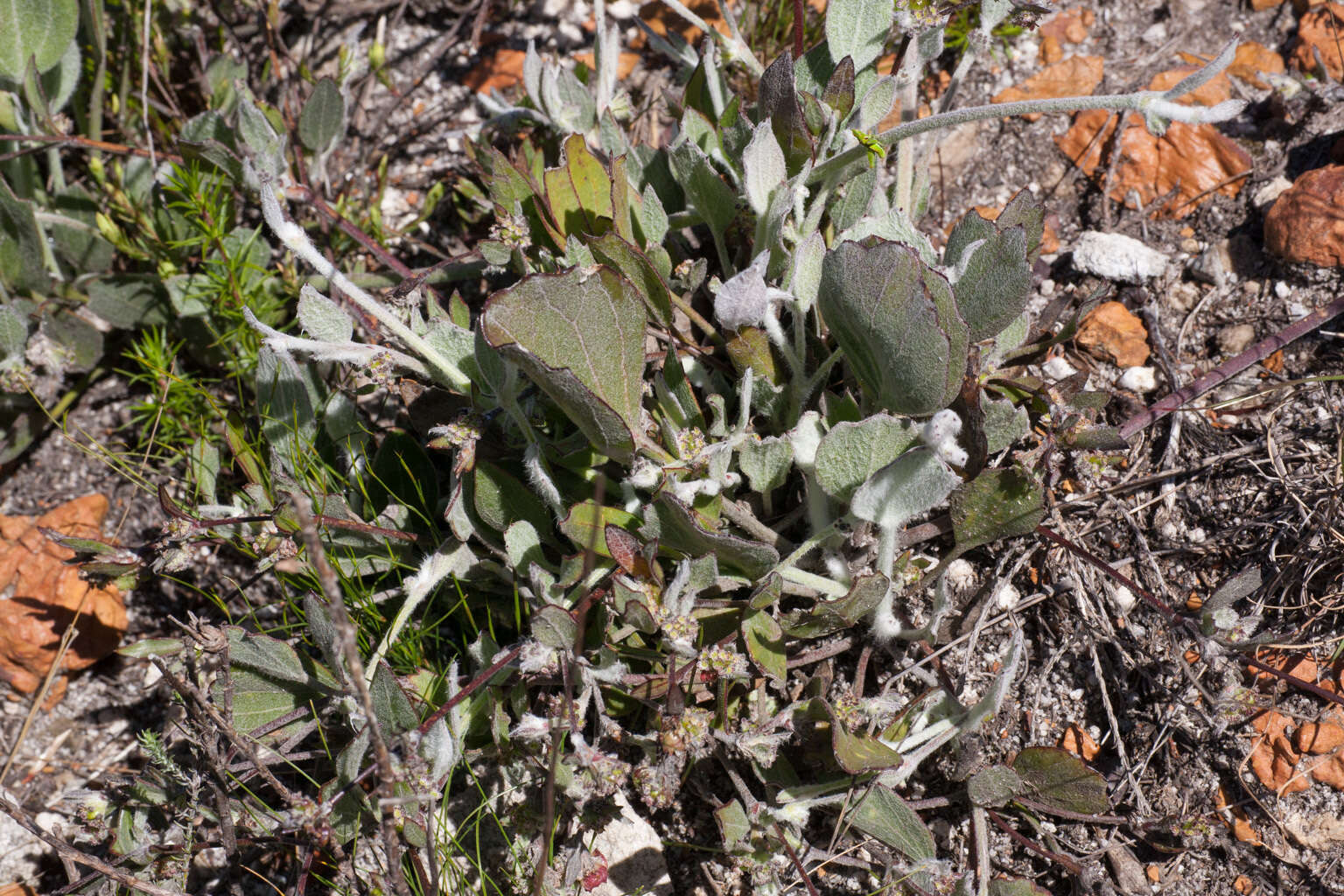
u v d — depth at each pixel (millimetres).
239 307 2725
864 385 2164
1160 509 2400
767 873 1982
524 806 2049
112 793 2260
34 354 2801
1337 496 2252
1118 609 2301
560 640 1935
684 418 2170
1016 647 1982
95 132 3055
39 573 2791
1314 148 2674
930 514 2330
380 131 3217
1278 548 2291
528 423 2148
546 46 3277
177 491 2869
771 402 2232
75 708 2816
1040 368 2564
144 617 2867
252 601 2793
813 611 2043
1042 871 2172
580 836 2037
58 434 3002
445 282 2977
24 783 2740
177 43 3275
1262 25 2957
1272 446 2371
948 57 3041
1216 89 2812
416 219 3076
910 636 2162
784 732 2006
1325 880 2074
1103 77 2930
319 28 3346
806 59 2461
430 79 3281
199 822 2205
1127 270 2625
